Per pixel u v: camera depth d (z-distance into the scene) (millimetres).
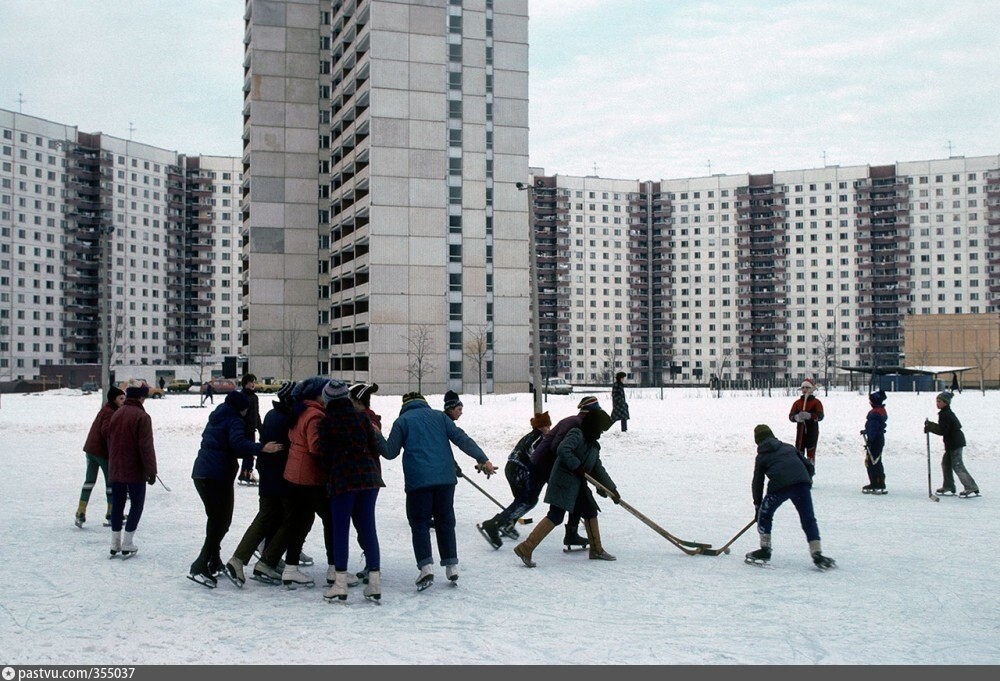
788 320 164250
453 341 79562
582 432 9352
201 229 162125
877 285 160500
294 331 90375
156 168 157625
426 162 79562
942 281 156750
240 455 7832
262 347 90062
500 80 82000
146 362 153500
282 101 91938
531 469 10141
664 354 169875
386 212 78562
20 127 136500
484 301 80438
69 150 143750
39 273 138250
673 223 172250
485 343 79500
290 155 91875
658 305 171750
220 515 8008
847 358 160500
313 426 7676
